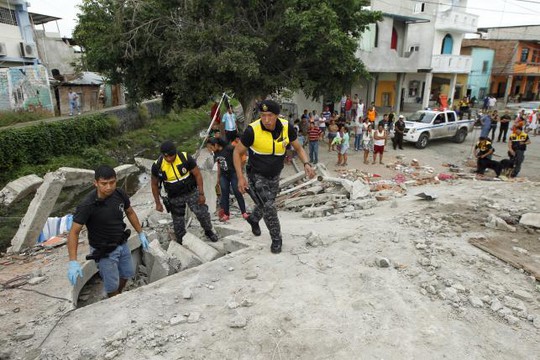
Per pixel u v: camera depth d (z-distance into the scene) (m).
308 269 4.29
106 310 3.74
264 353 3.03
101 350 3.14
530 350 3.05
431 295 3.75
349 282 3.98
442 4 25.78
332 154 16.11
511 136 12.23
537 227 5.39
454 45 28.66
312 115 17.89
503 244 4.88
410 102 31.09
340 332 3.23
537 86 42.81
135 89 13.73
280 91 14.09
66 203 11.20
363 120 16.98
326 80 13.83
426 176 12.41
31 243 6.12
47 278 4.65
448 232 5.28
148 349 3.12
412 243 4.86
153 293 3.99
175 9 12.41
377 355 2.97
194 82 12.46
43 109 19.83
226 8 12.41
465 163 14.76
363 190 8.53
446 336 3.18
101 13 13.17
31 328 3.55
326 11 11.65
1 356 3.17
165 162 5.40
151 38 12.16
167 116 27.38
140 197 9.47
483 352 3.02
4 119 16.61
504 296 3.74
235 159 4.25
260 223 6.40
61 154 15.75
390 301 3.63
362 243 4.93
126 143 19.86
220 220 7.33
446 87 30.20
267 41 12.61
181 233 6.00
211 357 3.00
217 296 3.85
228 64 11.27
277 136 4.18
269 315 3.48
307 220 6.79
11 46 21.36
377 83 26.14
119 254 4.32
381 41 23.19
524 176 12.73
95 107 24.06
